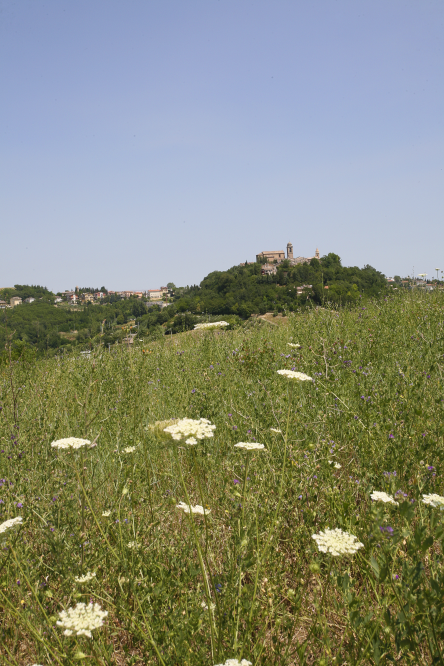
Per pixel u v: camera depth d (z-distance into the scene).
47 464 3.25
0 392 4.97
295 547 2.78
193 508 2.49
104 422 4.45
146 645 2.15
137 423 4.03
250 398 4.69
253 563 2.32
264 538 2.66
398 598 1.98
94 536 2.86
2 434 3.81
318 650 2.20
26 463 3.35
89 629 1.79
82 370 6.38
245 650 2.04
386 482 2.96
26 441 3.64
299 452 3.35
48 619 2.11
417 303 10.02
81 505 2.86
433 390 4.34
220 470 3.56
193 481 3.73
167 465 3.96
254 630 2.25
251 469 3.40
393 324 8.22
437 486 2.91
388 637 1.87
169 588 2.34
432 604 1.68
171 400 5.38
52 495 2.96
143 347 7.89
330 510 2.85
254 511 2.61
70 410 5.01
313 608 2.46
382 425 3.67
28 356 7.80
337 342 6.90
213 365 6.57
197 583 2.53
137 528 2.83
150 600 2.28
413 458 3.18
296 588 2.46
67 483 3.02
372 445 3.56
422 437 3.40
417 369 5.04
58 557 2.56
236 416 4.36
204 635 2.22
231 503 2.98
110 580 2.62
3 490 2.97
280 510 2.91
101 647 2.13
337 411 4.22
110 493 3.28
